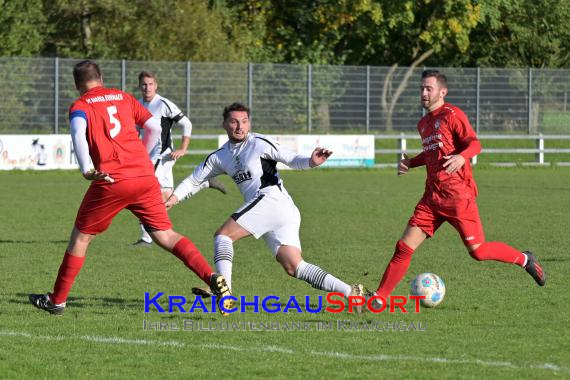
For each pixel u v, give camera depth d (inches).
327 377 764.6
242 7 5044.3
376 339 906.7
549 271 1336.1
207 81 3708.2
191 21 4335.6
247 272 1325.0
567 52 5349.4
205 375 771.4
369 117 3890.3
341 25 5118.1
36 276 1285.7
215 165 1018.7
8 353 844.0
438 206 1020.5
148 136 999.6
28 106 3518.7
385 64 5369.1
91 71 971.9
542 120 4013.3
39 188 2790.4
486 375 769.6
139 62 3636.8
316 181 3189.0
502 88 3981.3
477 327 959.6
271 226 992.9
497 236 1749.5
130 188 956.6
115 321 986.7
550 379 757.9
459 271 1334.9
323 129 3848.4
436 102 1021.8
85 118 940.6
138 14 4377.5
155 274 1306.6
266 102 3779.5
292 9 5054.1
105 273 1312.7
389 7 4832.7
